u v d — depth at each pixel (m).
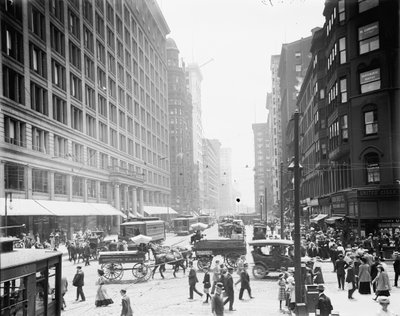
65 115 56.09
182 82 157.25
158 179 110.88
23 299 10.56
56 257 13.05
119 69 81.56
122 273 27.73
